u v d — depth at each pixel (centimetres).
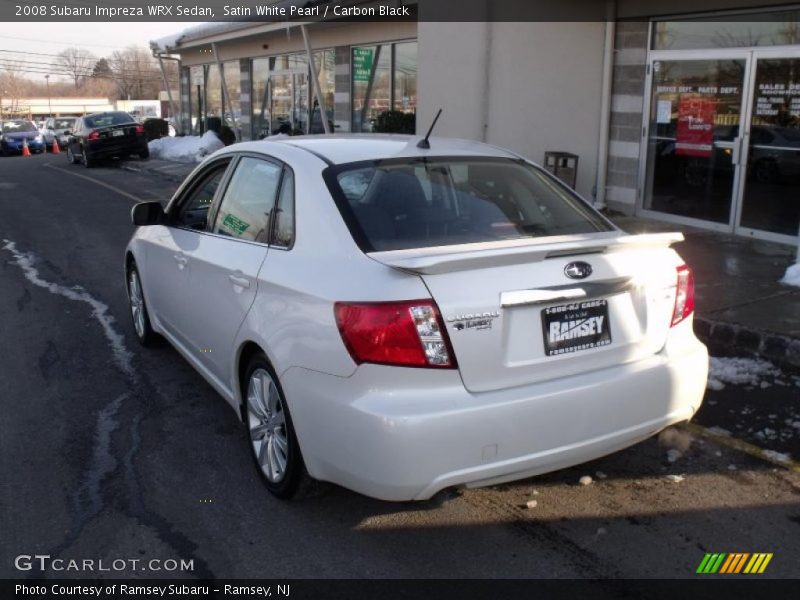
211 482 405
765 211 910
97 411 498
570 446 331
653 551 342
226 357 422
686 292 376
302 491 369
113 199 1594
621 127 1080
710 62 950
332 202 366
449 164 411
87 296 790
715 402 500
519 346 324
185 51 2828
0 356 606
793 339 558
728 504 380
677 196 1025
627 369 347
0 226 1255
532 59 1152
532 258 324
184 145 2572
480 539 352
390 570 331
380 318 307
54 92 11431
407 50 1658
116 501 386
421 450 303
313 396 329
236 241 427
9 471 418
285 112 2225
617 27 1062
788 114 870
